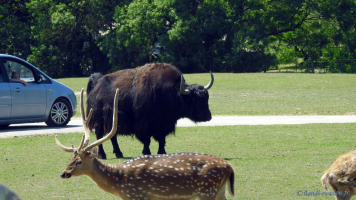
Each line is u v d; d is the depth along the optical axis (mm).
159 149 36156
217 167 20453
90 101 36812
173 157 21062
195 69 152625
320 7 151000
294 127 50781
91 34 160000
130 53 150500
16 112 47562
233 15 152750
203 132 47750
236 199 24094
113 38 147875
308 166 31672
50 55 157875
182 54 153500
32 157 34938
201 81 100125
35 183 27594
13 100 47156
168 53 148750
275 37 169875
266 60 144375
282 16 153375
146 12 144500
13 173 29938
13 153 36344
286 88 90500
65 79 111438
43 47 151625
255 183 27188
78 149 20906
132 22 141750
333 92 84500
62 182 27844
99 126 36281
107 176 21125
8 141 41406
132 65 152500
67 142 41250
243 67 147125
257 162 33094
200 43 147875
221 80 101312
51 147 38875
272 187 26328
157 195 20750
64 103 52281
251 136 44906
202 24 144500
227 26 146750
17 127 51656
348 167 21172
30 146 39250
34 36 152125
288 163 32688
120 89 35875
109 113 35625
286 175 29094
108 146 40656
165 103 35375
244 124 54125
